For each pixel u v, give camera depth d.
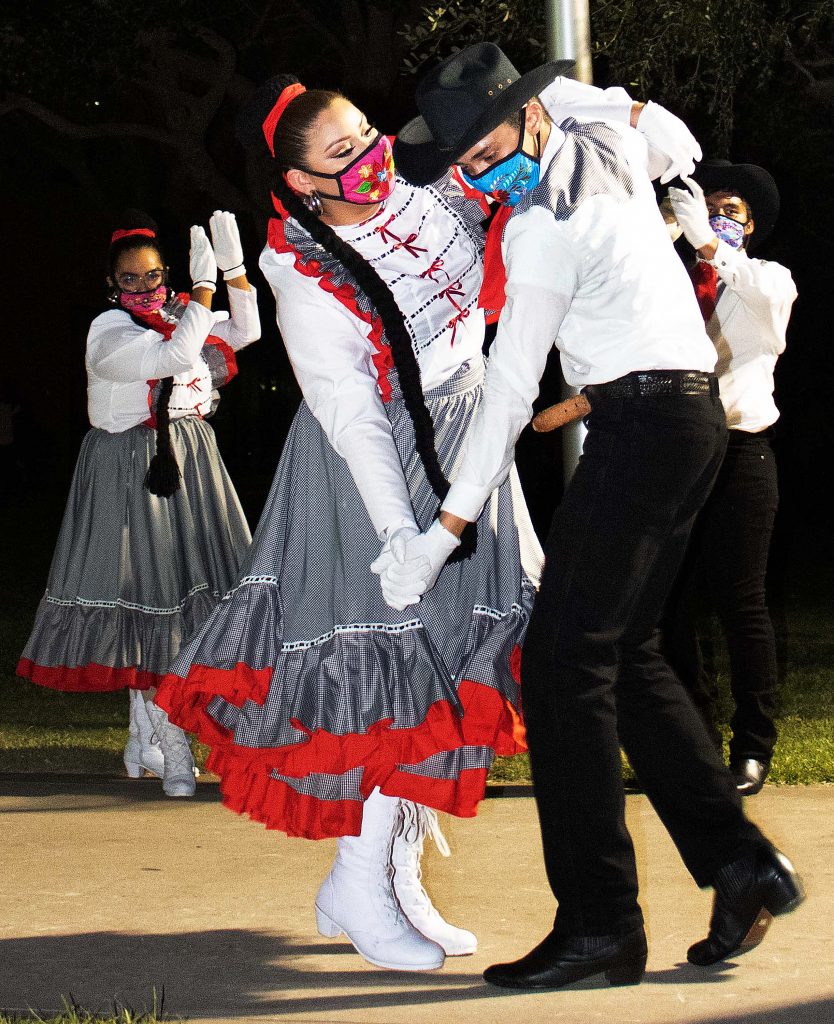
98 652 5.34
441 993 3.32
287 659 3.43
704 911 3.88
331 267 3.42
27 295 28.25
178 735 5.40
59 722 7.36
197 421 5.54
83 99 16.27
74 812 5.13
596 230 3.18
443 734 3.34
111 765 6.15
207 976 3.46
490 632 3.47
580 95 3.62
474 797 3.44
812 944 3.59
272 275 3.51
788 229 15.21
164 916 3.93
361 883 3.46
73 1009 3.16
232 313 5.49
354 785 3.36
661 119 3.54
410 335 3.48
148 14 15.20
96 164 24.78
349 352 3.44
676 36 7.62
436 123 3.21
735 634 5.35
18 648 9.95
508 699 3.47
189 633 5.41
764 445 5.35
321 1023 3.15
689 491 3.28
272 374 29.80
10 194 27.38
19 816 5.07
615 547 3.21
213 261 5.21
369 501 3.31
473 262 3.53
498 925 3.82
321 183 3.35
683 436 3.21
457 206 3.51
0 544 17.61
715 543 5.30
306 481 3.52
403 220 3.43
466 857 4.46
